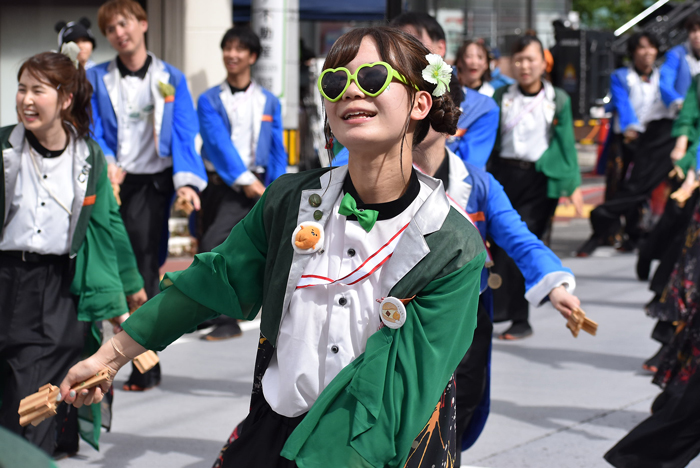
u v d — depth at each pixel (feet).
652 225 55.72
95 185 18.35
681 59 51.29
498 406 25.58
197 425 23.77
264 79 42.88
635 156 52.95
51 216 18.03
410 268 9.91
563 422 24.18
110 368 11.32
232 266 11.14
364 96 9.61
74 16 49.34
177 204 28.09
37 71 17.39
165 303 11.16
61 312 18.33
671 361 21.70
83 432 20.52
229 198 34.09
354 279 10.14
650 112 51.75
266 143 34.71
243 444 11.07
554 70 99.76
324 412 9.96
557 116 33.76
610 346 32.91
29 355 17.84
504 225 16.58
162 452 21.67
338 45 9.87
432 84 9.91
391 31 9.88
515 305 33.99
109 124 28.55
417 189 10.33
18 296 18.06
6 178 17.83
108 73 28.71
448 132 10.64
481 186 16.57
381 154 9.96
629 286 44.09
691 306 21.12
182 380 28.04
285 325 10.59
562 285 15.89
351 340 10.21
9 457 6.58
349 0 65.77
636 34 55.21
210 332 33.78
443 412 10.87
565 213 72.95
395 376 9.80
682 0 104.22
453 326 9.96
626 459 17.35
